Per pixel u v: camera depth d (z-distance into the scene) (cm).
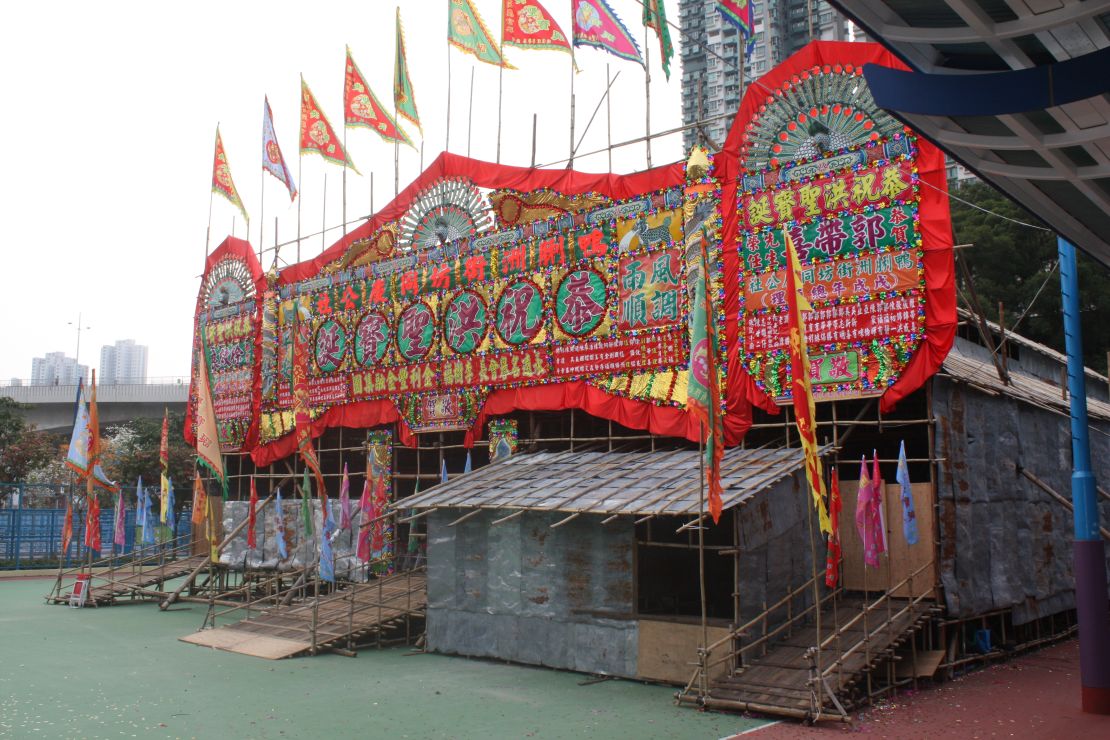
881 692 1485
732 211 1923
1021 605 1869
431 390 2489
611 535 1730
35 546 4506
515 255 2331
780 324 1839
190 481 5538
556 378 2203
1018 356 2586
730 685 1466
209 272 3456
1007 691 1534
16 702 1532
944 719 1344
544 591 1820
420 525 2555
